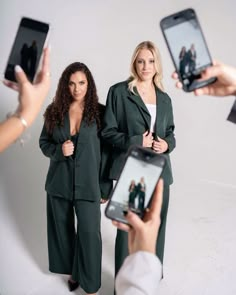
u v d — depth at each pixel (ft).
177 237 7.09
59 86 4.90
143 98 5.08
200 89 2.98
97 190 4.94
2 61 8.25
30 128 8.70
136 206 2.58
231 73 2.81
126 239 5.08
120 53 8.22
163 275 5.97
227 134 8.92
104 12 8.00
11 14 8.10
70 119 4.97
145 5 7.88
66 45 8.23
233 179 9.25
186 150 9.24
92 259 5.11
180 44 3.01
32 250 6.63
